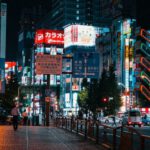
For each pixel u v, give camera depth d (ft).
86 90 335.67
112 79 272.92
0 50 155.53
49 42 215.51
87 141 65.36
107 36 467.11
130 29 404.36
